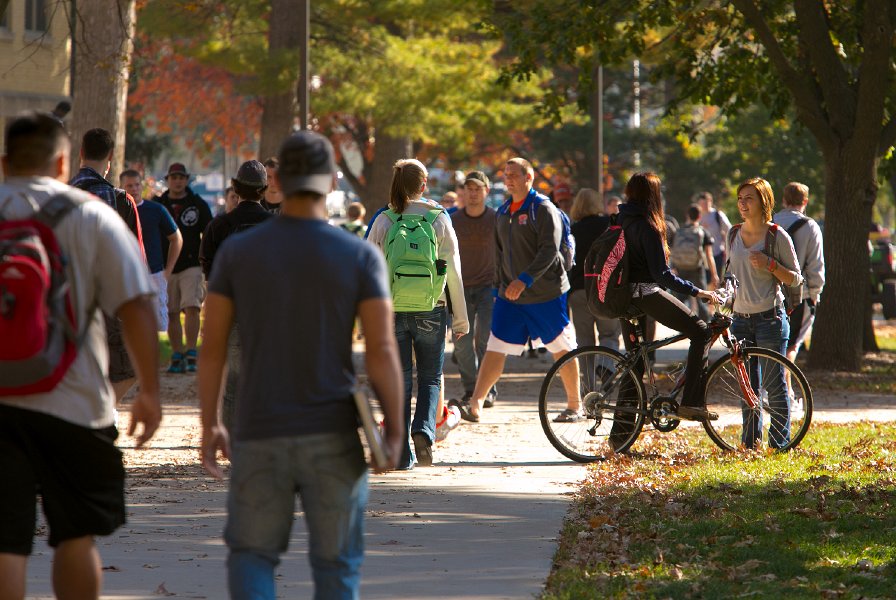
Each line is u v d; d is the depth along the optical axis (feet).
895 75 188.34
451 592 59.67
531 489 90.02
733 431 107.24
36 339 42.42
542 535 73.72
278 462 42.32
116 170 190.60
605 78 524.93
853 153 181.06
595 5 183.73
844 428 122.72
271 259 42.52
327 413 42.47
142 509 81.15
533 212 115.03
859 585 61.93
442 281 96.17
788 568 64.69
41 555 67.21
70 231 44.14
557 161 539.70
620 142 520.01
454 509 82.02
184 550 69.00
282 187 43.21
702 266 203.10
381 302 42.86
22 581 43.93
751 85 204.44
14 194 44.55
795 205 122.62
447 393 155.63
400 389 42.96
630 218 101.45
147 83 444.96
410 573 63.77
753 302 107.04
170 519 78.02
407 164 96.78
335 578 43.11
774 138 470.39
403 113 280.51
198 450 108.17
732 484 88.84
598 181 242.99
